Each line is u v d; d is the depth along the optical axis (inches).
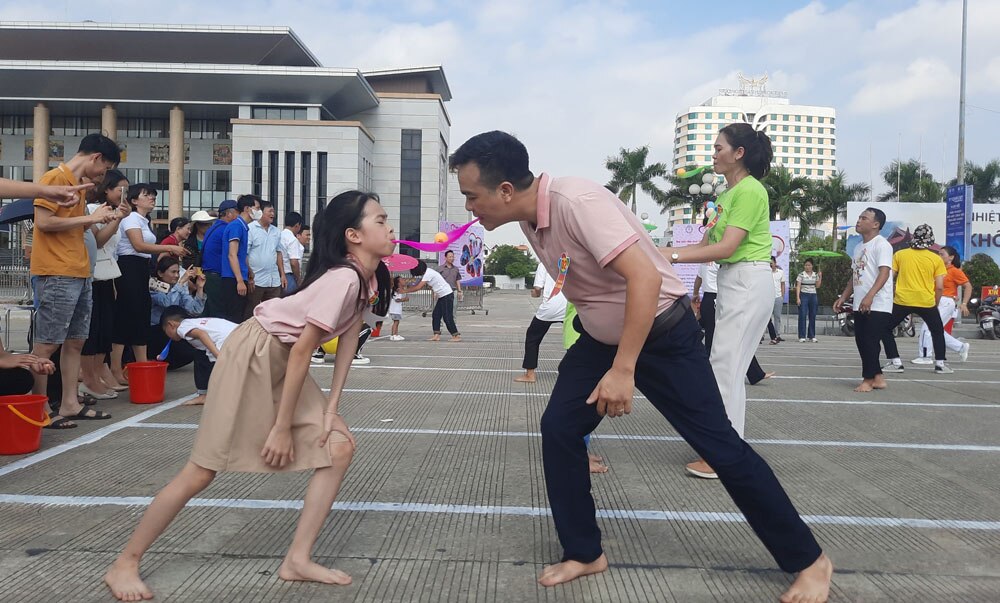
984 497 163.5
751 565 123.6
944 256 445.4
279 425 108.7
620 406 103.7
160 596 109.0
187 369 342.6
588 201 105.8
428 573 118.9
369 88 2037.4
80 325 223.3
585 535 117.0
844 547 132.6
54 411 230.5
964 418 254.1
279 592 111.0
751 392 308.5
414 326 735.1
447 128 2529.5
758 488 108.4
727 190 179.3
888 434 227.6
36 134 2006.6
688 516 148.1
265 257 361.1
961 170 1186.6
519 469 180.5
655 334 110.4
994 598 112.2
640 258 103.0
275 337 111.1
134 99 1984.5
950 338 441.1
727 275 177.5
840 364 426.6
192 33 1973.4
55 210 202.7
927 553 130.0
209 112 2074.3
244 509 147.4
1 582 112.4
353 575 117.6
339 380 117.1
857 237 1331.2
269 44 2017.7
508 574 119.0
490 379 331.0
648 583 116.1
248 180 1941.4
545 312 313.1
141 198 282.4
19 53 2058.3
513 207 109.8
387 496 157.9
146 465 178.4
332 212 113.9
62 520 139.8
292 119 1995.6
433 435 216.2
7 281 778.8
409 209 2199.8
